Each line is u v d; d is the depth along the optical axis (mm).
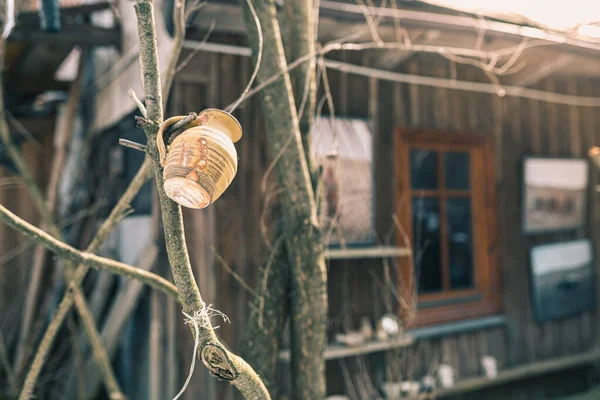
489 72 4781
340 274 4031
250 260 3650
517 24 3760
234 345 3561
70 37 4262
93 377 3887
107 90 5156
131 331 4363
